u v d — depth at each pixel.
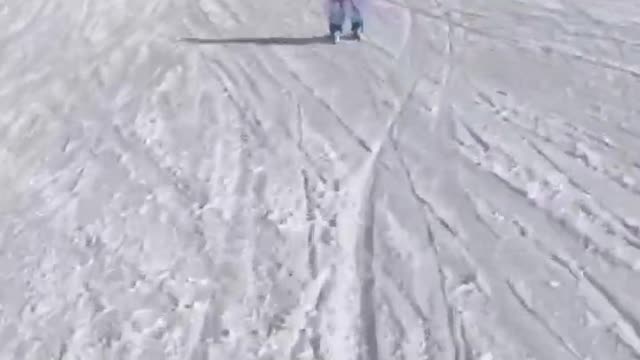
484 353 7.41
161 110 12.59
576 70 12.86
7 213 10.42
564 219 9.08
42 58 15.08
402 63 13.51
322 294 8.34
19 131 12.48
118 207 10.21
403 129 11.29
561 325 7.64
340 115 11.84
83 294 8.79
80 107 13.03
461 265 8.52
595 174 9.88
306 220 9.52
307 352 7.66
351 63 13.61
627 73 12.63
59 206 10.41
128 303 8.56
